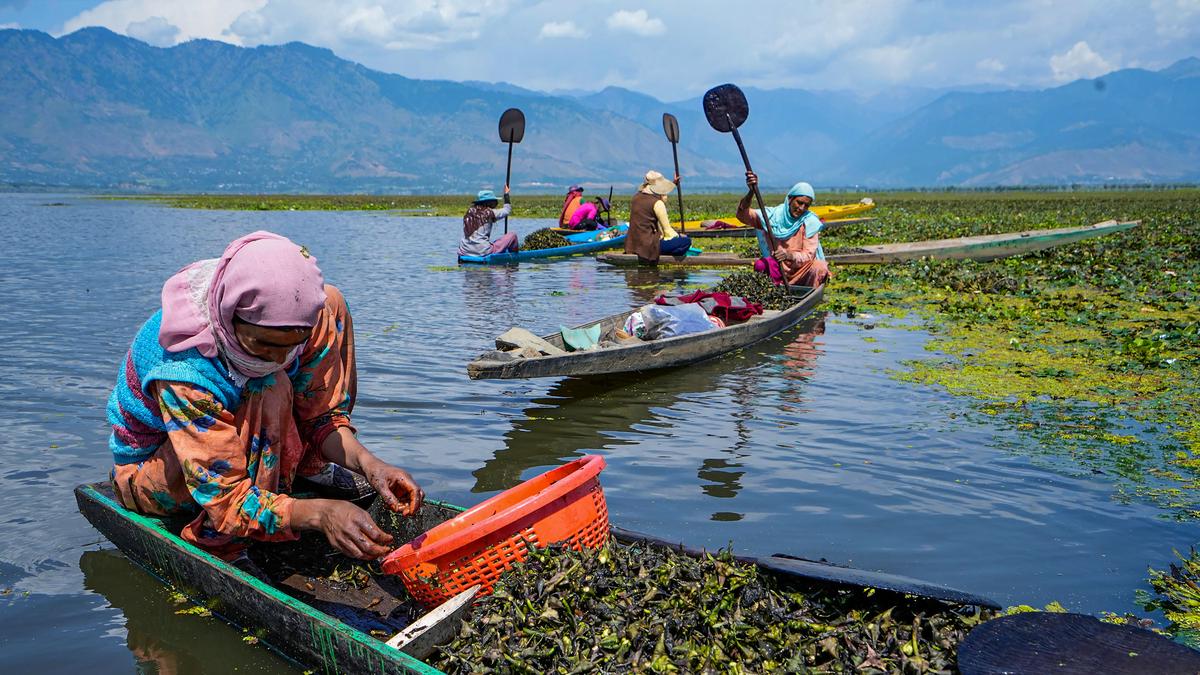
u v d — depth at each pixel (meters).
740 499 4.99
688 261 17.39
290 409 4.02
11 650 3.53
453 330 10.18
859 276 15.67
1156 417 6.46
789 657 3.11
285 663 3.49
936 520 4.68
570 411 6.86
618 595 3.36
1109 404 6.84
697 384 7.71
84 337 9.65
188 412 3.59
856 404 7.01
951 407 6.86
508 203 18.64
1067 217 32.78
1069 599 3.81
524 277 15.69
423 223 34.97
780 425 6.45
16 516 4.82
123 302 12.27
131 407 3.97
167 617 3.83
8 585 4.07
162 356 3.74
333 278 15.44
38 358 8.55
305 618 3.33
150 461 4.06
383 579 4.11
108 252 20.64
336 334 4.21
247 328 3.47
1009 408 6.80
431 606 3.66
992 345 9.24
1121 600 3.80
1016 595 3.85
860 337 9.84
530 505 3.56
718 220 24.62
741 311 9.80
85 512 4.64
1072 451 5.74
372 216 41.12
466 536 3.47
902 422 6.48
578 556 3.54
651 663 3.01
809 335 9.98
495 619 3.28
